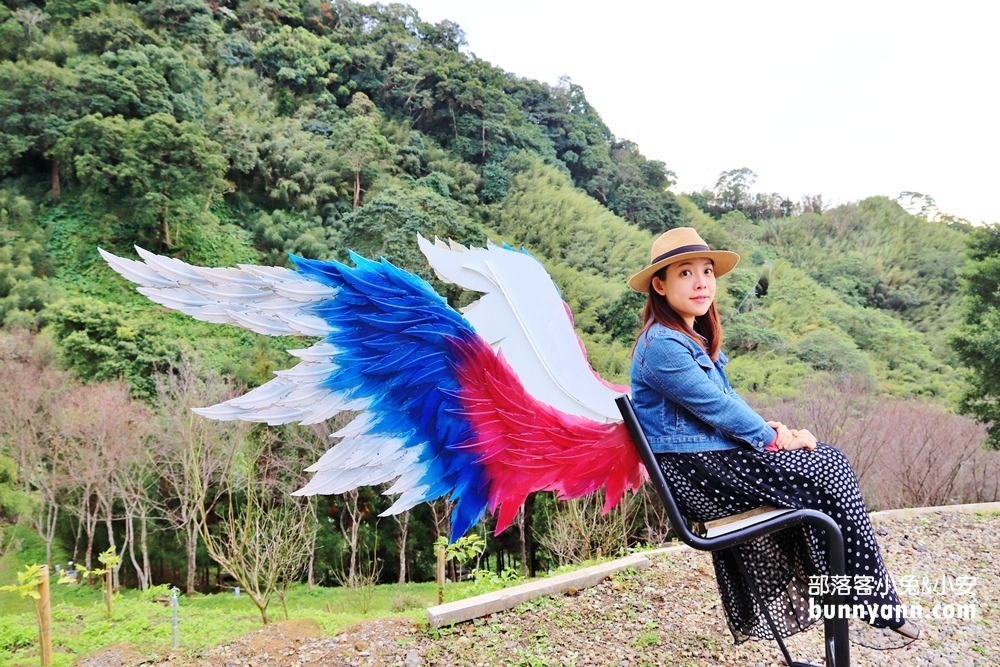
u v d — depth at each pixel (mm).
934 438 11594
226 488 14750
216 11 46625
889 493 10852
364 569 15977
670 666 3277
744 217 48625
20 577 6070
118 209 30906
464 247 2465
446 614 3975
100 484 15086
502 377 2355
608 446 2363
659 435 2172
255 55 44781
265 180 36562
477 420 2361
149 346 20734
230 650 4383
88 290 27469
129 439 15398
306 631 4566
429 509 16359
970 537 5211
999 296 13859
